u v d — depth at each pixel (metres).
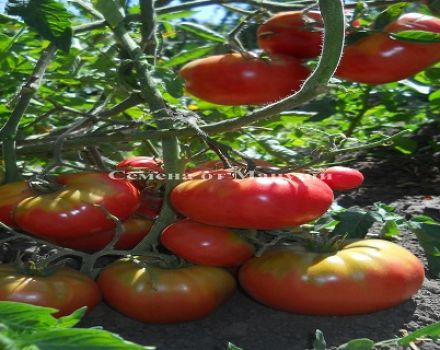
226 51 0.55
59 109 0.60
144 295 0.46
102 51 0.70
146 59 0.62
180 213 0.49
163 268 0.49
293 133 0.87
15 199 0.51
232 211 0.45
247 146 0.80
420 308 0.50
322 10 0.42
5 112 0.74
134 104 0.65
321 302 0.46
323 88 0.44
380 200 0.80
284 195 0.45
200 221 0.47
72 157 0.74
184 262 0.49
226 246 0.47
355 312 0.47
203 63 0.51
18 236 0.49
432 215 0.73
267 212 0.45
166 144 0.53
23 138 0.66
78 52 0.70
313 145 0.82
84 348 0.27
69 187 0.50
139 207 0.56
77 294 0.46
